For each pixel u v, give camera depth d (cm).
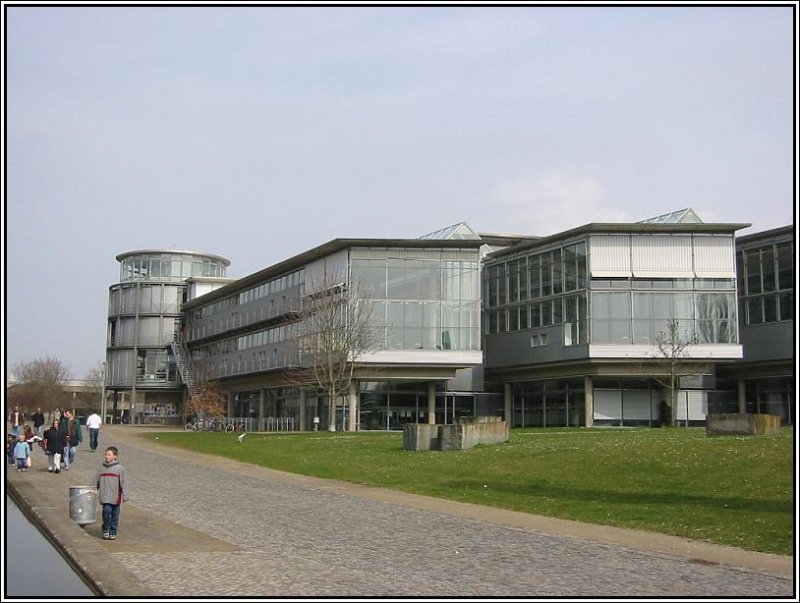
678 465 2562
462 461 3075
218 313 9581
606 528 1708
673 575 1248
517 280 7581
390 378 7119
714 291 6775
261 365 8406
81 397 13975
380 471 2936
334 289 6769
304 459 3541
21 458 3152
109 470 1564
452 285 7062
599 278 6775
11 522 1894
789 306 7081
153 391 10675
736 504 1942
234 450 4231
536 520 1825
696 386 7412
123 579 1179
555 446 3409
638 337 6731
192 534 1616
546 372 7325
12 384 11669
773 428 3700
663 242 6838
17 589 1193
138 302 10606
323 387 6525
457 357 6962
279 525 1758
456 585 1182
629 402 7162
